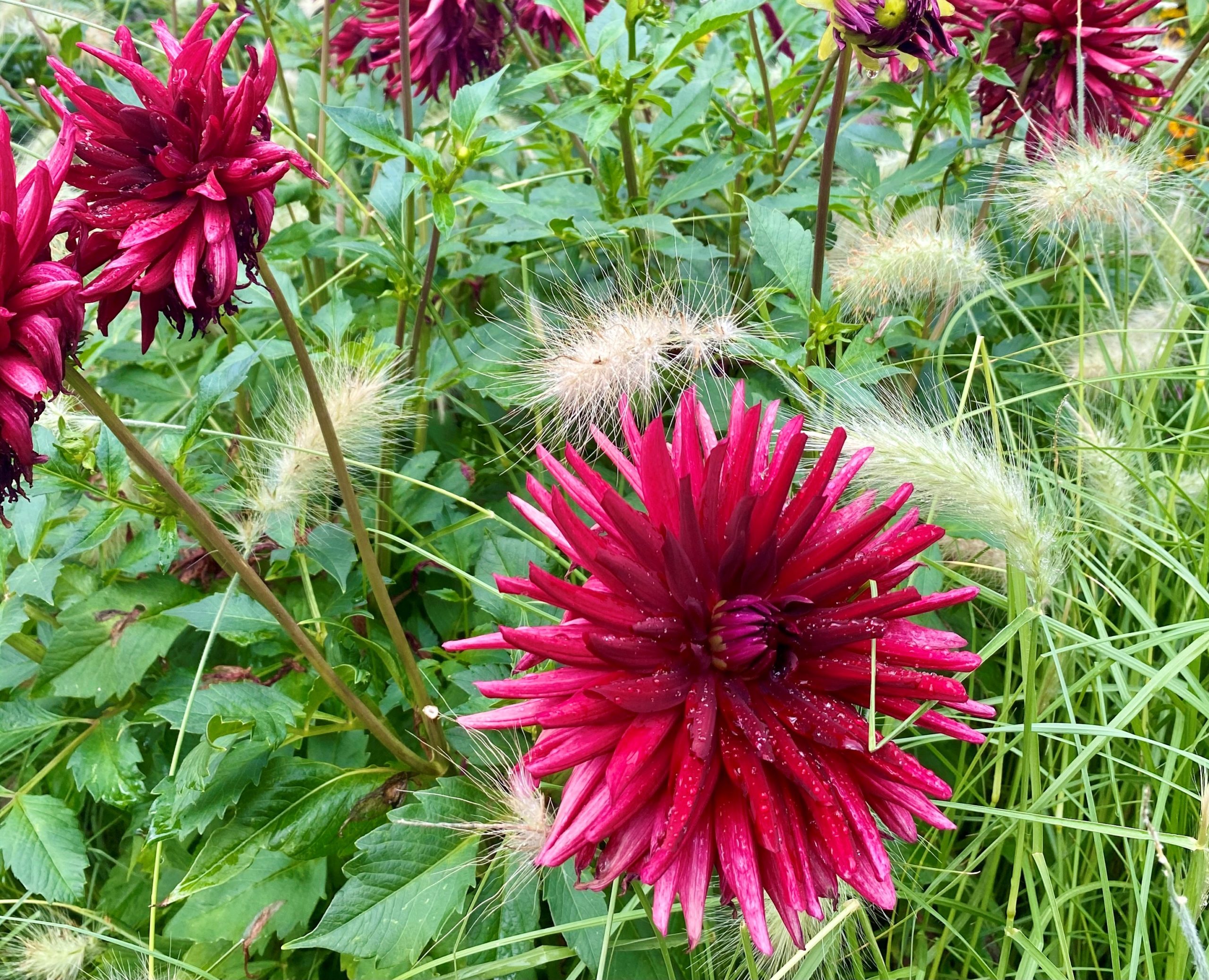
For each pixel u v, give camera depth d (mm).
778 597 299
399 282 500
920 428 425
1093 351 547
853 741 270
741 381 338
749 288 592
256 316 601
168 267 302
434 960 400
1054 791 358
